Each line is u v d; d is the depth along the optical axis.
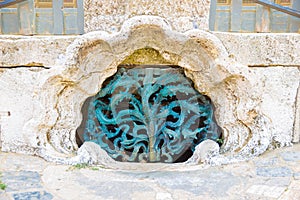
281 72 2.98
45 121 2.76
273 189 2.24
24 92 2.90
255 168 2.60
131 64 2.87
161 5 2.77
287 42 2.92
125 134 3.04
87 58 2.67
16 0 2.85
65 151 2.85
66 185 2.32
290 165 2.64
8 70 2.88
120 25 2.80
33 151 2.88
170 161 3.08
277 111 3.04
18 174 2.47
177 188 2.29
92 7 2.81
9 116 2.95
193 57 2.74
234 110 2.86
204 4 2.81
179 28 2.80
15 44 2.82
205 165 2.72
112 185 2.34
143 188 2.30
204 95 3.02
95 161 2.77
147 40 2.65
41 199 2.10
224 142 2.97
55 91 2.73
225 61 2.68
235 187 2.29
